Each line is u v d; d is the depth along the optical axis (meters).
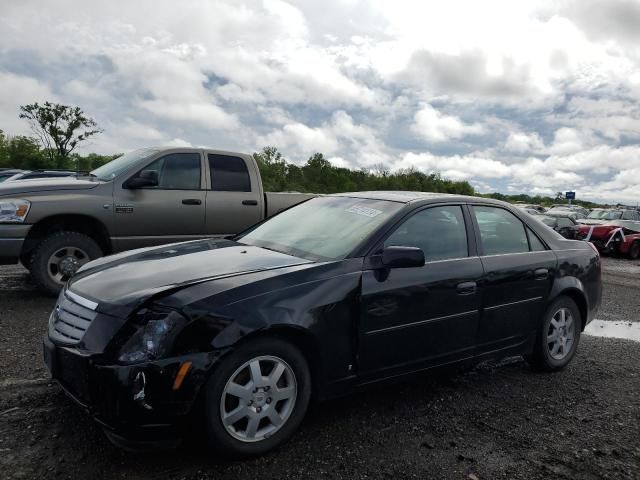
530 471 2.83
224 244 3.88
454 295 3.60
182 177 6.97
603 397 4.00
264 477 2.61
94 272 3.23
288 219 4.24
